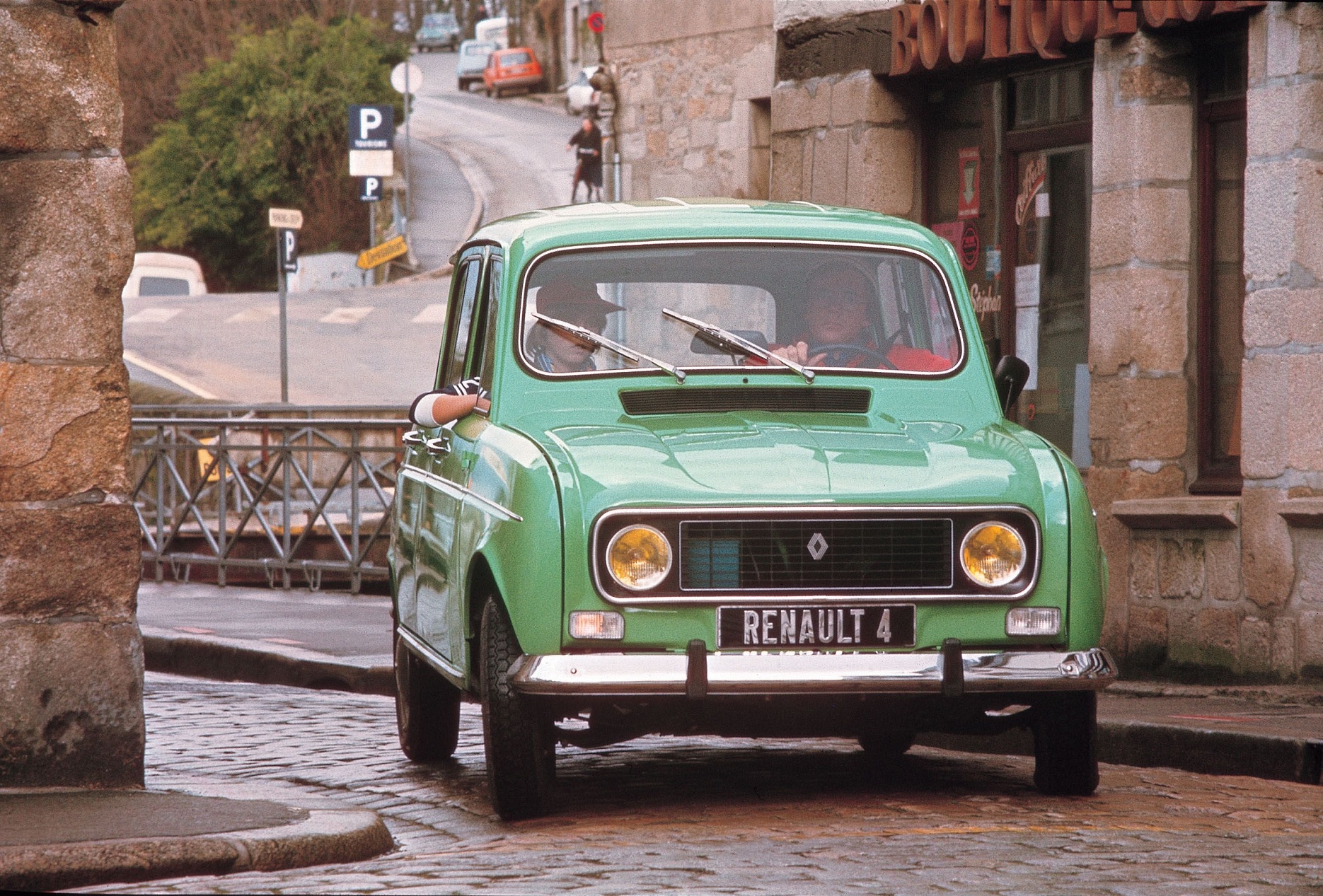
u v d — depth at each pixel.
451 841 9.67
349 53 91.38
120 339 10.24
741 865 8.39
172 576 26.23
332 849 8.91
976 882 7.93
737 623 9.53
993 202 19.02
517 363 11.00
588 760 12.45
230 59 93.56
